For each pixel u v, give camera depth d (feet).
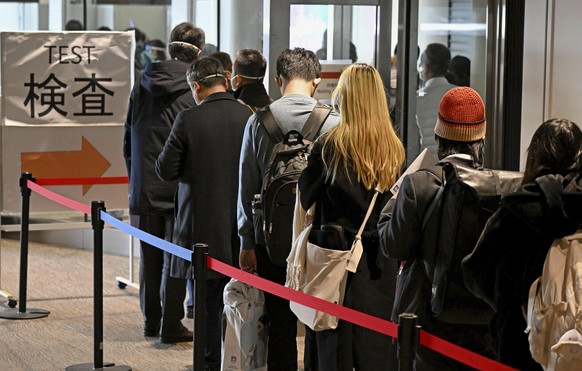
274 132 13.71
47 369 16.70
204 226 15.81
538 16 19.72
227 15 24.41
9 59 20.85
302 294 11.65
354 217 12.21
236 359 13.83
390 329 10.34
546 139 9.36
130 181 18.60
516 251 9.21
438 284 9.97
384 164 12.14
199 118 15.83
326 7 20.45
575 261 8.92
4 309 20.86
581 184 9.19
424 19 20.88
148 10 41.65
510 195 9.05
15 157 21.08
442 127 10.39
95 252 16.26
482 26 21.09
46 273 25.23
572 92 19.16
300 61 14.02
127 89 21.42
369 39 20.74
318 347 12.57
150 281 18.66
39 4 39.81
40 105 21.07
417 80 20.74
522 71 20.22
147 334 18.88
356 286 12.26
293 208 13.17
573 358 8.66
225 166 15.83
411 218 10.09
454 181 9.85
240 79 17.29
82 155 21.35
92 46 21.18
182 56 18.48
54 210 21.50
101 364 16.48
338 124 12.41
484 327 10.19
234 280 13.87
